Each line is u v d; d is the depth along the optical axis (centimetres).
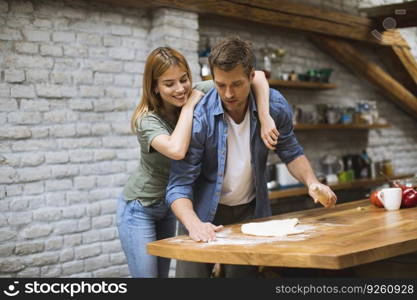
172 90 222
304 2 509
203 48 438
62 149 342
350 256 149
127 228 250
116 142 369
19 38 325
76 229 346
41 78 333
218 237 192
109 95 366
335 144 568
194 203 234
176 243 187
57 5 341
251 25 479
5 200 318
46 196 334
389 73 627
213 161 225
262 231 195
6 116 320
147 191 246
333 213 237
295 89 523
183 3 378
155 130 226
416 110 613
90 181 354
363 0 578
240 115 222
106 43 365
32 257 326
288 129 239
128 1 360
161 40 378
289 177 486
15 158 321
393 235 176
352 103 589
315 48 546
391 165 589
